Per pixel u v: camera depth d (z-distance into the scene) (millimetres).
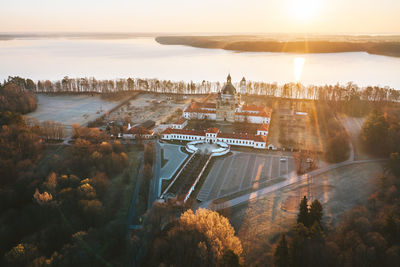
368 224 140250
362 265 118500
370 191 188750
